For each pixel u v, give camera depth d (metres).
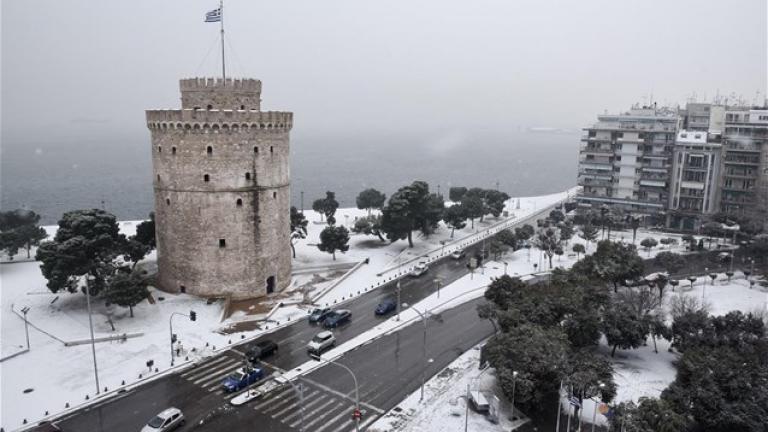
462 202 148.88
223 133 80.88
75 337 71.25
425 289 97.44
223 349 70.81
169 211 84.44
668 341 75.19
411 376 64.69
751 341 64.94
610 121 157.00
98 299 82.75
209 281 84.75
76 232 79.81
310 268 105.00
